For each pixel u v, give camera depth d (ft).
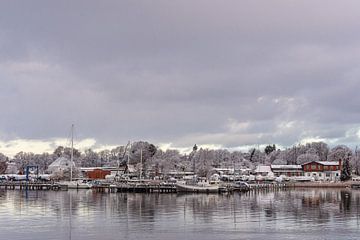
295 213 265.75
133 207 302.25
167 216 251.80
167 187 477.36
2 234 197.16
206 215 256.11
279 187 588.50
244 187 519.60
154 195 429.79
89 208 295.48
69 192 479.82
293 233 196.24
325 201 357.20
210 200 364.79
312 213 265.75
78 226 216.74
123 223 225.35
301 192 500.33
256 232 199.11
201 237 189.26
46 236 193.16
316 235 191.72
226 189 479.00
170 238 188.14
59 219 239.71
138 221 232.12
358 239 183.52
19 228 211.61
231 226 215.10
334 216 250.37
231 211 277.44
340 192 499.92
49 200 362.74
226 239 185.16
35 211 277.23
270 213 265.95
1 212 271.90
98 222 228.84
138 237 190.70
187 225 218.38
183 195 430.20
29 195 428.56
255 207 303.07
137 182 546.67
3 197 399.03
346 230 202.90
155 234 196.44
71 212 271.90
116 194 444.96
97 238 189.26
